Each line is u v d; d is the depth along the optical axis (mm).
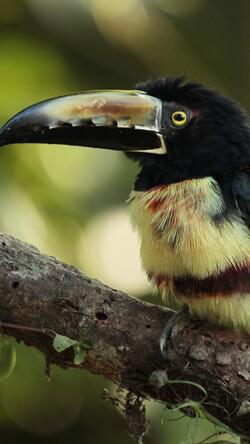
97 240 13117
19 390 13359
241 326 9188
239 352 8953
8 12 14305
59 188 12836
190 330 9086
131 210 9703
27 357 12742
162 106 9711
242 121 9844
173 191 9438
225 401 8852
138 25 15883
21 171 12602
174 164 9617
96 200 13461
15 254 9234
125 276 13461
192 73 16734
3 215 11945
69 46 15133
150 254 9414
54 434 14648
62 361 9078
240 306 9141
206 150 9586
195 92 9742
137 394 8992
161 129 9672
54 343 8602
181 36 16703
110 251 13375
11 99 13039
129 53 16062
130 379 8977
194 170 9578
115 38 15648
